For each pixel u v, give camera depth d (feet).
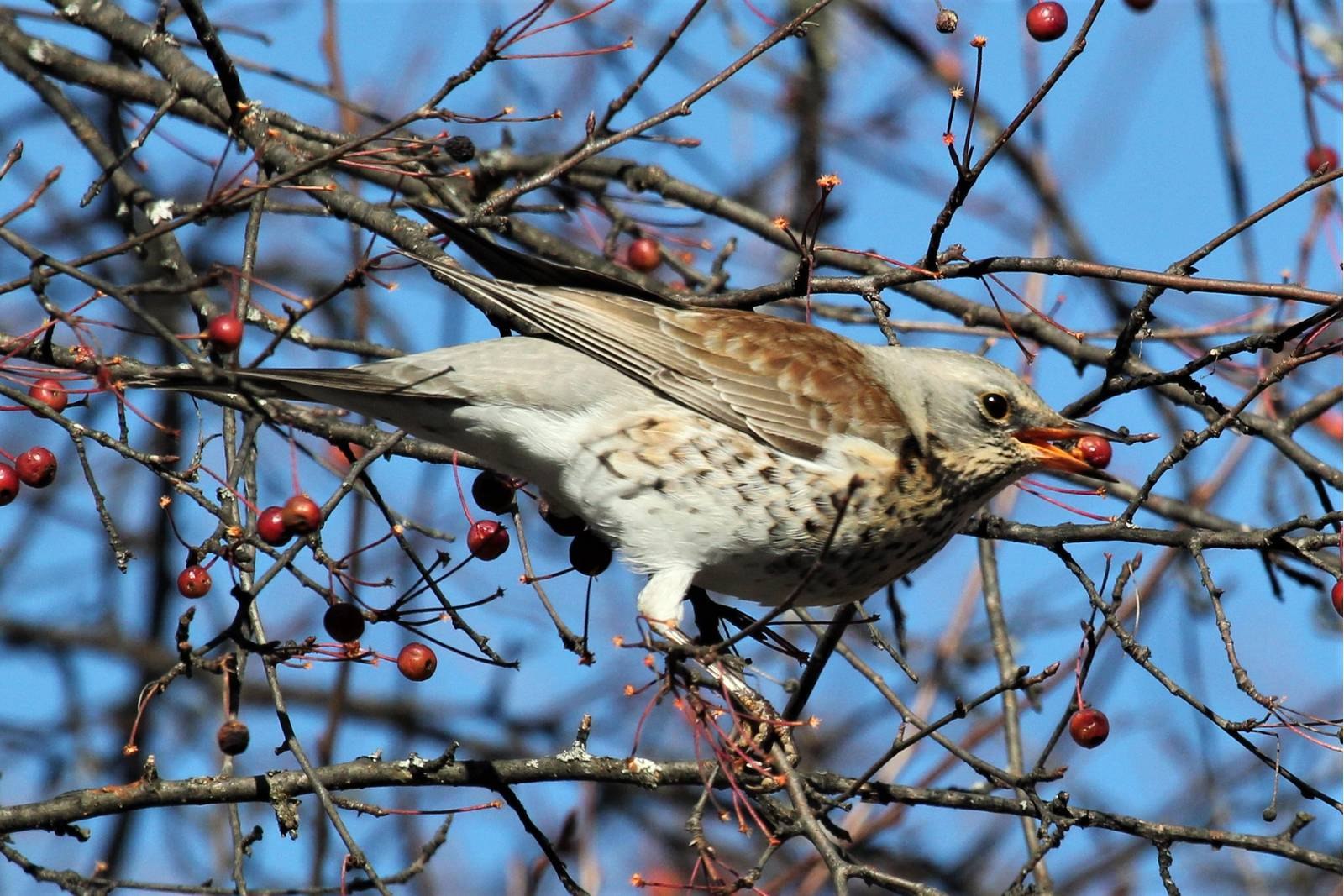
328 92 48.16
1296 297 31.19
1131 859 54.39
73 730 53.78
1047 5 34.06
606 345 36.27
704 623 37.50
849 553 37.11
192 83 41.27
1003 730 47.42
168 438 51.52
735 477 36.35
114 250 29.78
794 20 34.88
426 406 35.32
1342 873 30.66
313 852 46.98
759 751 30.68
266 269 57.21
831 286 36.37
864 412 37.24
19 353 31.50
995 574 43.78
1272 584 40.52
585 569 37.76
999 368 39.06
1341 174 31.58
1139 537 33.71
